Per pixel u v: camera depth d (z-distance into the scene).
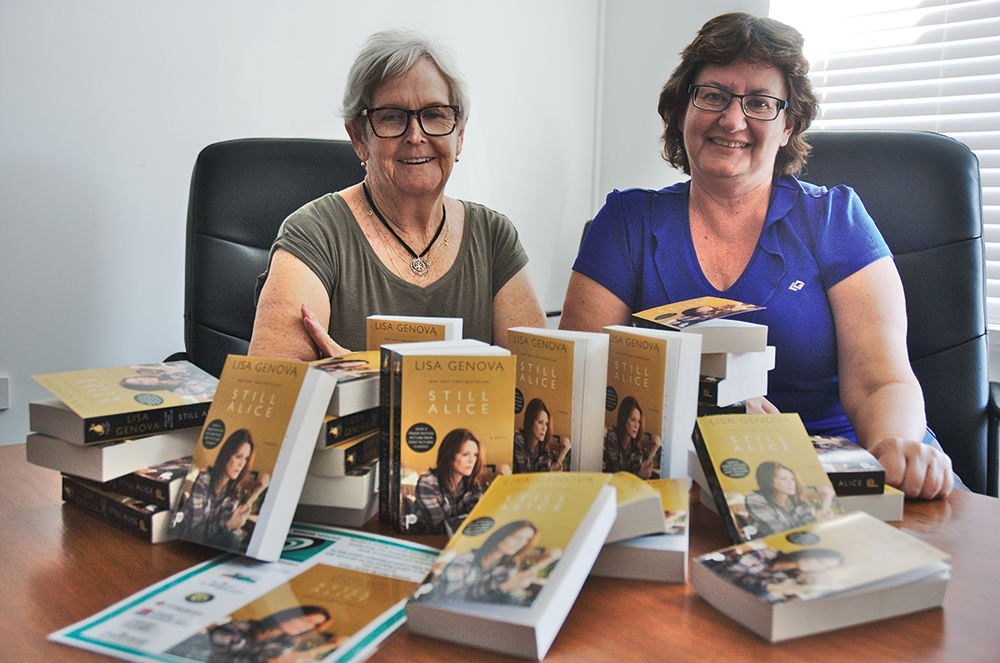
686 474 0.80
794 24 2.43
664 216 1.35
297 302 1.25
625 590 0.62
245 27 1.92
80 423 0.72
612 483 0.68
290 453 0.67
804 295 1.25
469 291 1.42
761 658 0.51
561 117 2.87
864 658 0.51
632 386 0.80
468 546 0.59
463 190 2.52
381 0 2.22
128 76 1.72
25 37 1.56
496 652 0.52
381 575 0.63
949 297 1.39
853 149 1.46
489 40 2.53
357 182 1.62
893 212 1.42
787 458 0.74
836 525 0.64
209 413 0.74
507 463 0.73
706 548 0.70
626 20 2.88
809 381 1.26
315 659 0.50
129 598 0.58
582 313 1.38
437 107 1.28
